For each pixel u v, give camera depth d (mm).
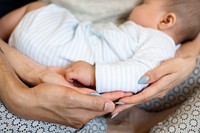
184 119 693
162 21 794
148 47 702
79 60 679
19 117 631
